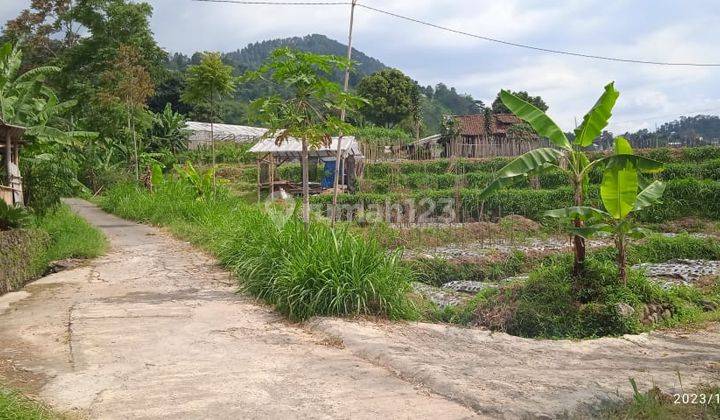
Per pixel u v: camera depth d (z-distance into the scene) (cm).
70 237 1471
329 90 890
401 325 740
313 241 848
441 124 4300
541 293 887
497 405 443
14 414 398
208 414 434
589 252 1534
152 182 2550
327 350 617
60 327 704
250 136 5353
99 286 978
